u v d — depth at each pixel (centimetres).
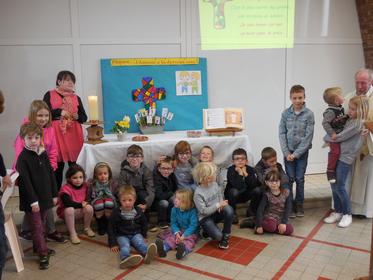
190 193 281
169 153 333
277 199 297
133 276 239
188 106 401
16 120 372
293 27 420
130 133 381
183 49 397
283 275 238
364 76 301
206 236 296
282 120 342
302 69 432
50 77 373
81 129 340
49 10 363
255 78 420
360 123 291
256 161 434
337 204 321
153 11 385
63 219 300
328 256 261
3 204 245
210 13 398
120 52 384
